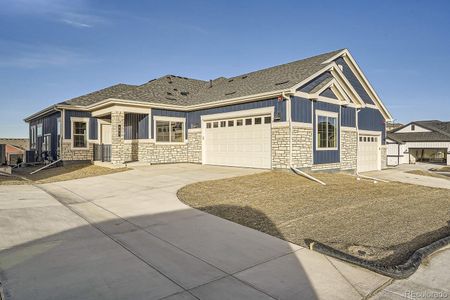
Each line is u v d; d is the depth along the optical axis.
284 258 4.87
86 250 4.96
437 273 4.54
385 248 5.48
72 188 10.84
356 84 19.77
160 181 11.80
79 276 4.04
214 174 13.35
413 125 43.69
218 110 16.86
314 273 4.35
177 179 12.16
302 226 6.62
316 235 6.08
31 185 11.65
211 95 18.59
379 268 4.40
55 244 5.20
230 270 4.38
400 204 9.02
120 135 16.55
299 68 16.62
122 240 5.49
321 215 7.47
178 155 18.70
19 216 6.87
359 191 10.60
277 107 13.90
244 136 15.57
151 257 4.76
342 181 12.44
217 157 17.12
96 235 5.73
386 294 3.86
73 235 5.69
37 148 24.75
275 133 13.98
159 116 17.92
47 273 4.11
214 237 5.79
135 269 4.31
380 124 21.91
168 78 22.38
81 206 8.06
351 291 3.88
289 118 13.48
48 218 6.78
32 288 3.69
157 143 17.84
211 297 3.62
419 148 40.72
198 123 18.31
